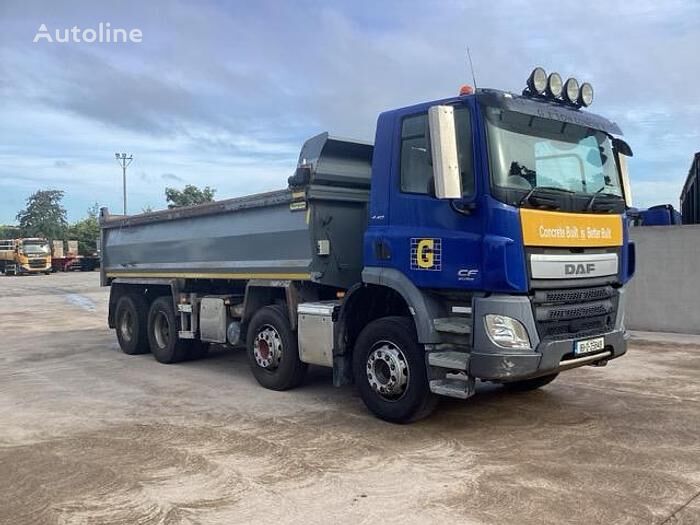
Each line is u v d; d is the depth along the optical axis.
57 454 5.75
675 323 12.26
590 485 4.81
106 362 10.81
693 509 4.37
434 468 5.22
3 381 9.25
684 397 7.49
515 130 5.91
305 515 4.37
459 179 5.52
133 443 6.05
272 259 8.15
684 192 19.33
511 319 5.59
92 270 59.19
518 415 6.76
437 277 6.02
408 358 6.25
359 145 7.79
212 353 11.48
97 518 4.38
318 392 8.05
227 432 6.35
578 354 5.93
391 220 6.48
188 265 9.88
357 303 6.99
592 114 6.80
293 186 7.60
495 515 4.31
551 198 5.85
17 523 4.32
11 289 32.53
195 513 4.43
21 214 86.75
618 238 6.58
